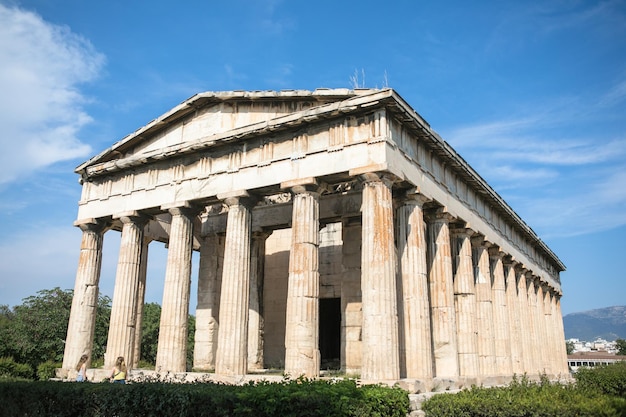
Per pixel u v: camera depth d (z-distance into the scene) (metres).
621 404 14.88
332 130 25.56
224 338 26.31
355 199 32.19
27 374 35.34
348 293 31.55
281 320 37.59
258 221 36.00
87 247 33.97
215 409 14.62
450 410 16.34
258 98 28.47
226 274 27.20
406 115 24.80
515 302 41.06
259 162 27.58
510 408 15.30
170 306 28.73
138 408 16.36
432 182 28.16
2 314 81.62
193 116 30.92
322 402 14.34
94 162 34.66
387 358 21.80
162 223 38.81
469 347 31.05
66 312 51.66
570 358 139.50
